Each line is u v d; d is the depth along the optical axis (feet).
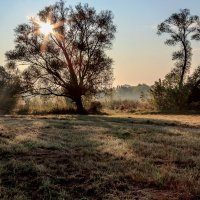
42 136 45.03
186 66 176.86
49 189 24.22
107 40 151.84
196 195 23.22
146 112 148.87
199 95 165.48
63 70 149.59
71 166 29.55
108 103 187.83
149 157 33.19
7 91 145.89
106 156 33.30
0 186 24.56
